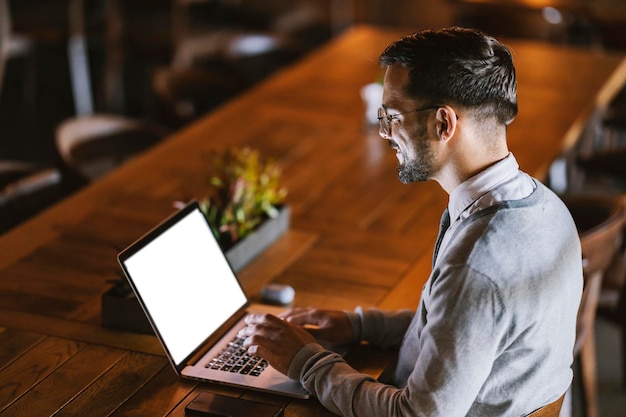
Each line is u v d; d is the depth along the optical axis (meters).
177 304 2.25
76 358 2.31
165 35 6.26
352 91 4.60
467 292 1.80
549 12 6.06
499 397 1.94
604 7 6.33
